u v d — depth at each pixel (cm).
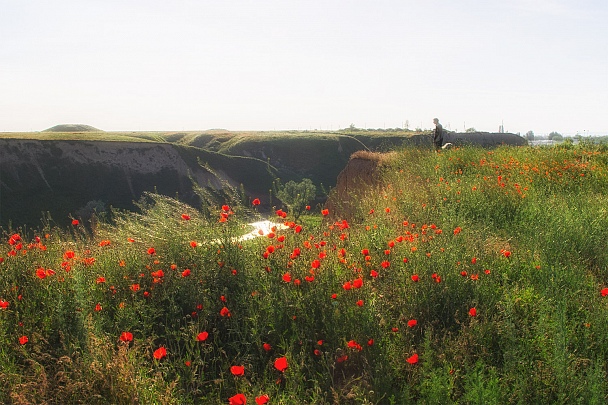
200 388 359
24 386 318
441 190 930
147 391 326
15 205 6238
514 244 650
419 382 358
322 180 10069
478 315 439
